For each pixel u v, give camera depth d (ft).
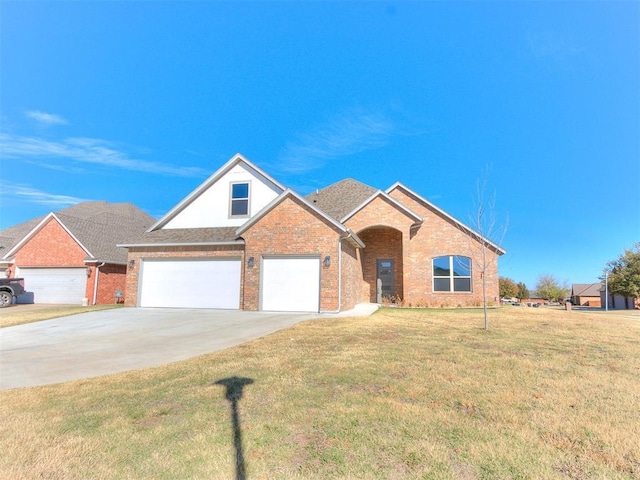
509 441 11.36
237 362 21.91
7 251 84.28
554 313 54.75
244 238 53.31
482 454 10.56
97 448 11.40
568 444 11.15
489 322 39.96
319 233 51.01
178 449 11.21
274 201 52.49
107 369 21.90
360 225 63.87
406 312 52.54
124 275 82.23
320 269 50.42
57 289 76.43
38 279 77.77
